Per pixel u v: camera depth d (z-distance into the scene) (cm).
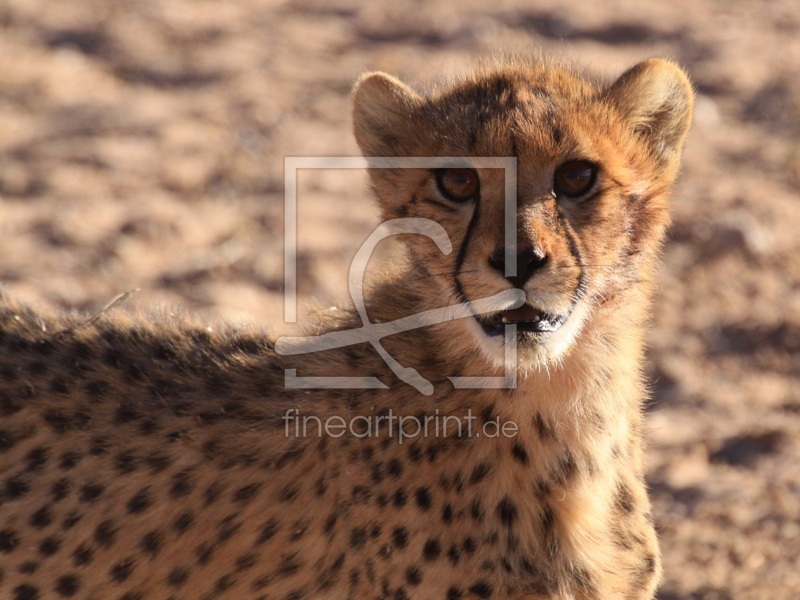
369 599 926
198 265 1800
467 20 2667
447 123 965
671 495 1357
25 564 930
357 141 1031
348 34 2662
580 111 955
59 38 2556
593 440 947
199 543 938
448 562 916
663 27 2619
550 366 927
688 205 1938
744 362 1609
